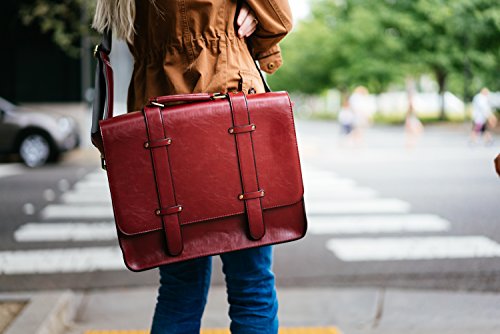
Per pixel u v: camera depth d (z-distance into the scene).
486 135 21.52
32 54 19.22
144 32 1.99
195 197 1.82
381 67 36.88
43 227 7.29
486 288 4.62
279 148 1.88
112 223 7.50
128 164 1.79
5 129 14.67
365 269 5.23
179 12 1.88
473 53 32.59
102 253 5.95
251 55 2.10
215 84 1.90
